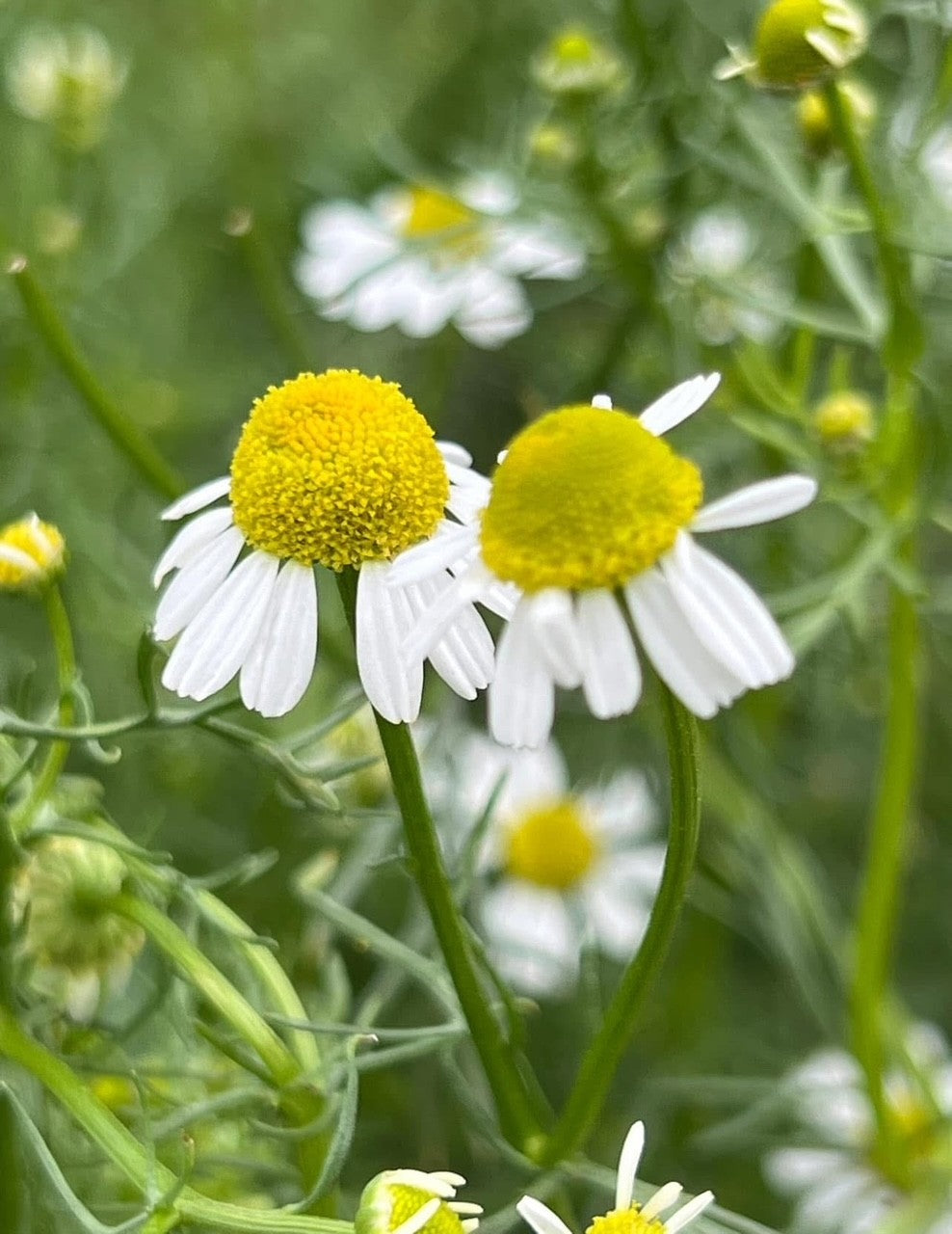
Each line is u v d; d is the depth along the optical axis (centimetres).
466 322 30
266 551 21
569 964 28
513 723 20
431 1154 26
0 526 31
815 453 25
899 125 27
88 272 33
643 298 28
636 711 29
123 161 36
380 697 21
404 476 21
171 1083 24
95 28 38
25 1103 22
